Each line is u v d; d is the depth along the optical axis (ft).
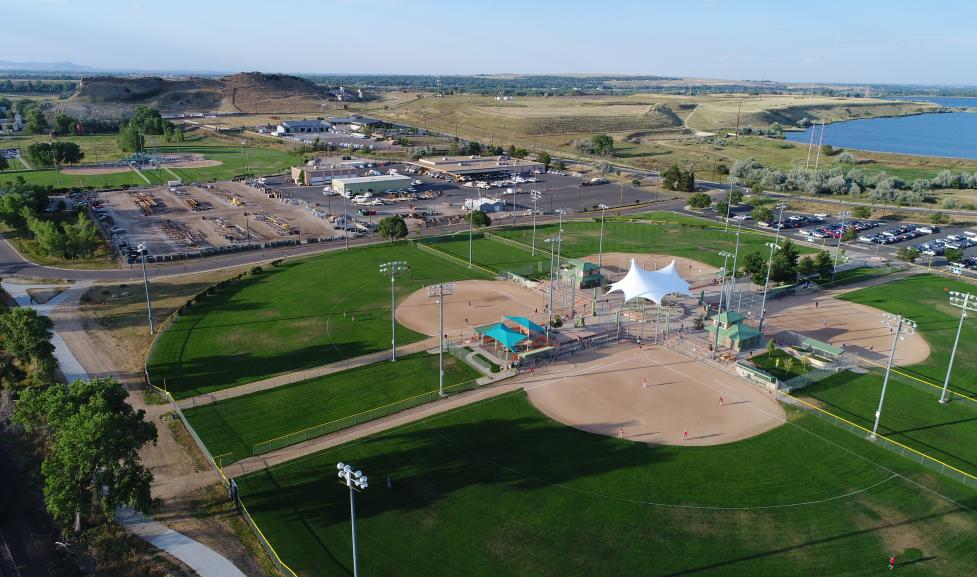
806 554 161.79
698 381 258.16
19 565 161.07
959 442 213.66
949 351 286.25
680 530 170.30
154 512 178.60
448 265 417.69
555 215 580.30
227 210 581.94
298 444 211.20
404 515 175.83
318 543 165.07
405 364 270.87
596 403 239.71
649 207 617.62
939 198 647.15
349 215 570.05
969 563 159.12
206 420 225.56
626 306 345.10
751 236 502.79
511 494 184.85
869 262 429.38
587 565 157.38
